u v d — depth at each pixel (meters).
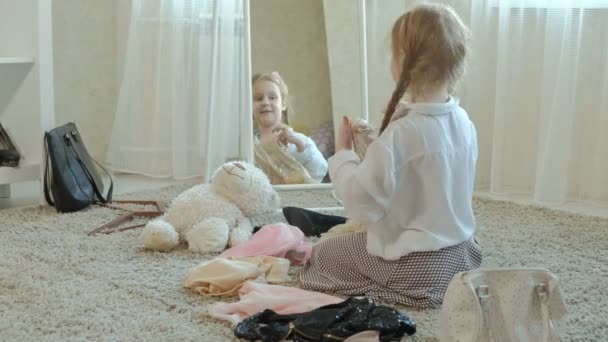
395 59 1.86
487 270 1.51
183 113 3.19
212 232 2.18
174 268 2.04
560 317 1.51
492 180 2.99
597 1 2.78
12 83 2.75
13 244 2.21
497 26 2.99
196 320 1.69
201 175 3.25
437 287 1.80
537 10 2.90
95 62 3.31
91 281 1.92
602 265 2.11
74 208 2.60
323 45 2.63
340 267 1.91
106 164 3.39
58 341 1.57
